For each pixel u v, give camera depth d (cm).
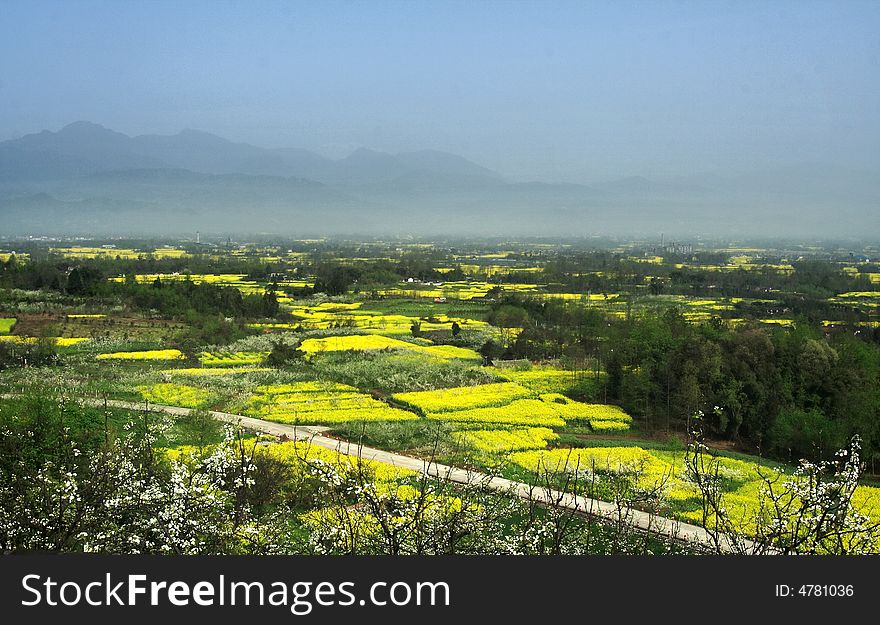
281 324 12169
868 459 5734
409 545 1823
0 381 6938
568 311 12281
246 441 4419
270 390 7294
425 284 18225
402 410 6669
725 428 6688
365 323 12344
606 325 10175
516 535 2103
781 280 17925
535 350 9994
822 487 1834
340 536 1927
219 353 9481
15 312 11056
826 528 1773
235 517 2033
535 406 7012
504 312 12325
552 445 5825
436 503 2097
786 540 1767
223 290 13388
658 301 14888
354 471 2008
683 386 6694
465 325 12281
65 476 2062
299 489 2894
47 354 8275
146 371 8050
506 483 3956
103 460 1967
